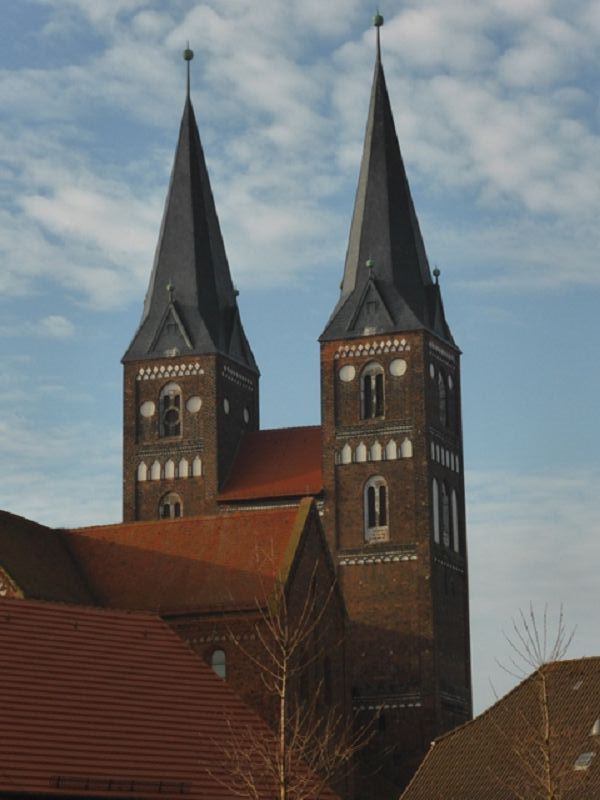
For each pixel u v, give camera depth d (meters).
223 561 115.62
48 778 73.06
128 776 75.25
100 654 81.31
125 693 79.75
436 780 102.44
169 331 165.75
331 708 115.31
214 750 79.12
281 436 165.00
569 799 95.44
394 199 163.00
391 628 152.88
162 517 162.62
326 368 159.62
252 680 110.25
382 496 156.00
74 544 121.38
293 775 77.56
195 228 168.12
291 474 160.62
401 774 149.38
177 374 164.50
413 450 155.88
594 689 103.19
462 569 159.88
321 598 116.75
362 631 153.38
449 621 156.00
